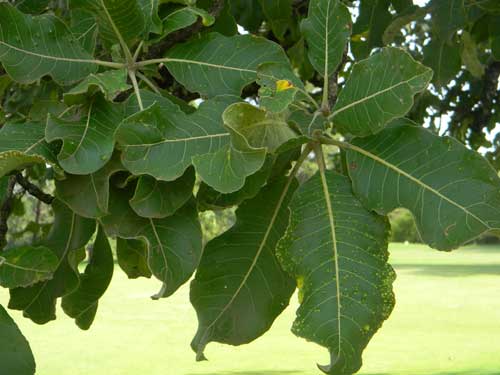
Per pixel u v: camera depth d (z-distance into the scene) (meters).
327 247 0.65
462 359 6.27
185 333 7.84
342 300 0.64
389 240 0.65
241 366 6.17
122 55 0.71
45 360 6.40
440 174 0.63
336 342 0.63
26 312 0.77
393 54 0.63
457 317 9.01
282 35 1.31
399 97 0.62
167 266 0.63
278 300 0.71
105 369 6.02
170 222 0.64
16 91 1.13
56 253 0.77
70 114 0.66
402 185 0.64
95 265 0.83
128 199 0.64
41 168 1.46
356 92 0.64
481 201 0.62
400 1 1.33
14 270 0.66
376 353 6.64
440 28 1.18
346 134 0.71
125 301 10.98
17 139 0.61
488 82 2.05
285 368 6.08
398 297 11.37
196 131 0.62
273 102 0.59
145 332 7.92
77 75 0.69
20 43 0.68
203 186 0.68
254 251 0.71
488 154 2.36
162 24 0.70
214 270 0.71
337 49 0.70
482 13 1.37
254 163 0.57
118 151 0.63
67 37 0.69
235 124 0.57
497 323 8.45
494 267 18.53
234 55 0.73
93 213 0.60
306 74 1.57
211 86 0.72
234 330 0.70
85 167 0.59
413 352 6.66
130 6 0.67
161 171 0.60
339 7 0.71
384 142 0.65
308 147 0.68
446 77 1.29
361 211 0.65
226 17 1.03
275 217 0.71
